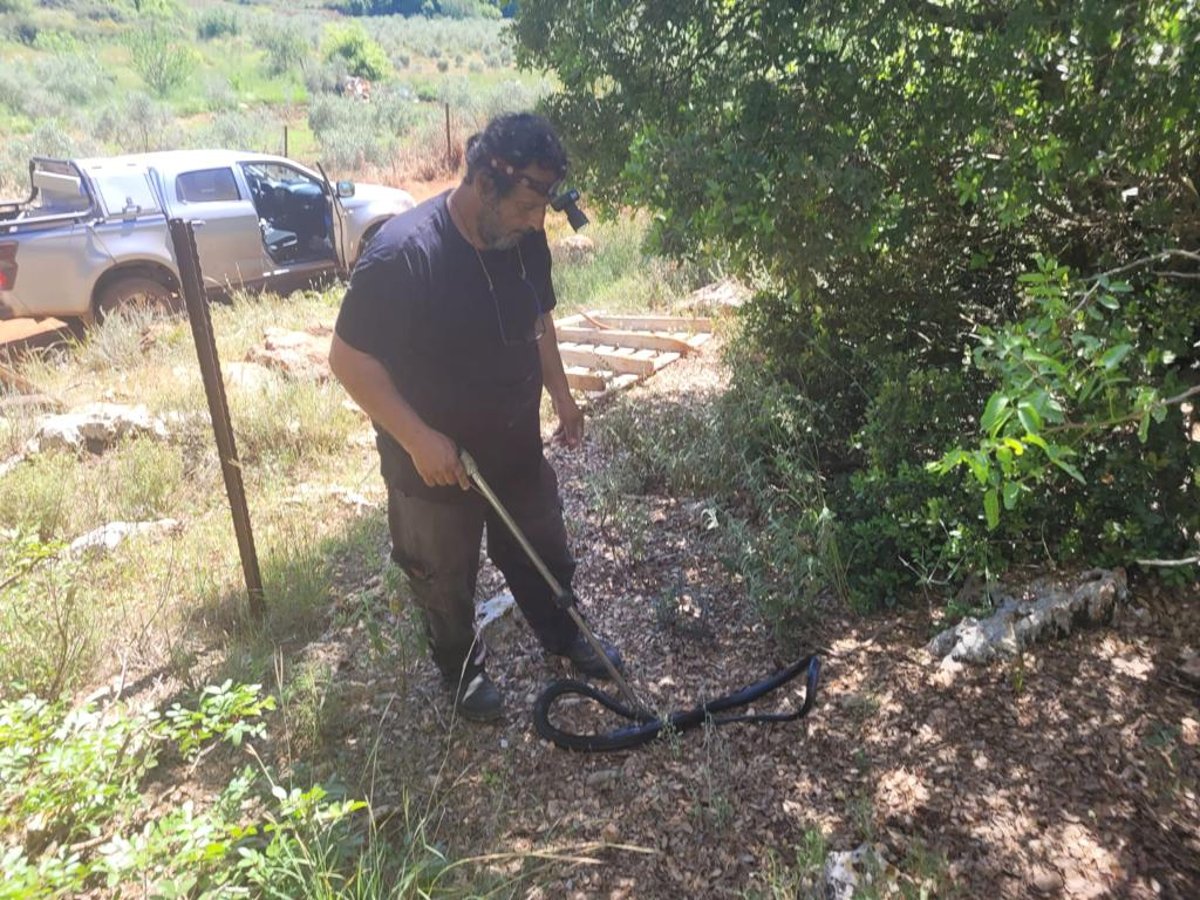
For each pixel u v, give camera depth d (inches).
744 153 145.9
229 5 2502.5
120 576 177.2
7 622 148.6
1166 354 128.4
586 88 188.4
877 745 114.6
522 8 189.9
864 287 183.0
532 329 112.6
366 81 1342.3
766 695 125.4
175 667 145.9
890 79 150.2
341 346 103.2
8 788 105.3
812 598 140.8
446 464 105.3
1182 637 127.3
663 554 163.2
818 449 183.2
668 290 330.3
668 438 201.0
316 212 427.8
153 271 373.1
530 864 103.3
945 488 143.5
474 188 101.7
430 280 102.3
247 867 100.9
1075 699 118.2
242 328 343.3
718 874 99.7
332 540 184.4
